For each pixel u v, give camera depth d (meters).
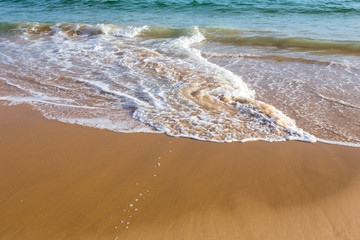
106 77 5.65
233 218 2.44
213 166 3.10
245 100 4.52
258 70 6.28
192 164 3.13
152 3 15.49
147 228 2.33
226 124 3.91
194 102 4.53
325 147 3.45
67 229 2.31
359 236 2.27
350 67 6.31
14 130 3.85
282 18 12.27
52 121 4.07
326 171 3.01
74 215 2.45
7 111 4.38
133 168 3.07
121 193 2.70
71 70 6.09
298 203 2.60
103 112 4.30
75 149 3.41
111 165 3.11
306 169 3.04
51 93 4.99
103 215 2.45
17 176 2.95
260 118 4.03
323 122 4.04
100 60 6.74
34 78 5.66
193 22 11.69
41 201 2.60
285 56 7.25
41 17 12.87
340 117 4.17
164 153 3.32
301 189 2.76
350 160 3.19
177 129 3.80
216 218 2.44
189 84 5.21
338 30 9.91
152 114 4.18
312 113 4.30
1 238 2.23
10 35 9.80
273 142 3.53
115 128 3.86
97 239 2.23
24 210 2.50
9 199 2.62
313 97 4.84
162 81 5.39
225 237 2.26
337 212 2.50
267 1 15.71
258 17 12.55
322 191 2.74
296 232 2.31
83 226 2.34
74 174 2.97
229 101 4.54
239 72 6.18
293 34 9.41
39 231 2.29
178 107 4.38
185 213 2.48
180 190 2.75
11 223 2.36
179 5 15.02
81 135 3.71
